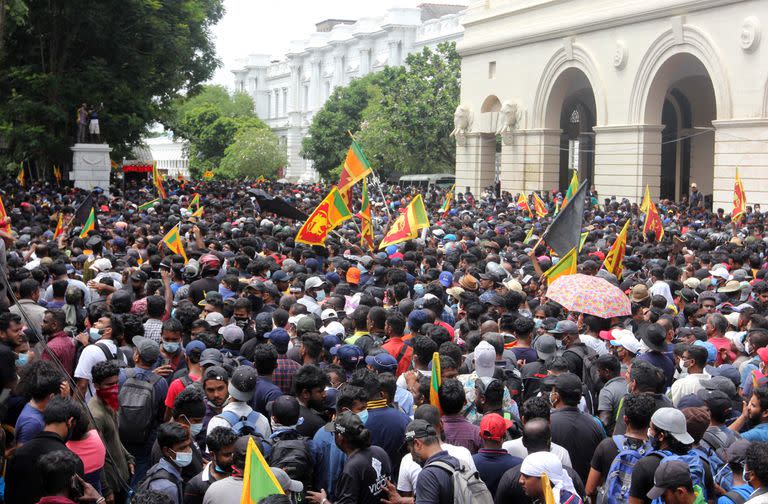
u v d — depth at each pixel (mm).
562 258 12719
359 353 8406
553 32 44625
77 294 10289
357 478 6242
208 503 5809
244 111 110188
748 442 6363
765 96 33219
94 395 7703
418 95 58594
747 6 33719
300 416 7160
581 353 9078
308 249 15789
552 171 46812
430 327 9055
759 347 9125
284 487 5773
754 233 23984
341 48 98875
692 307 11211
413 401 7934
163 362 8711
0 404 7355
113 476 7051
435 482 5902
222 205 28578
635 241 19047
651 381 7309
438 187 52406
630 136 40094
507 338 9734
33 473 5930
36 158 44750
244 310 9953
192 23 48969
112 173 55906
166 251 14852
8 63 42625
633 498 6008
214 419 6816
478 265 13734
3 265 11352
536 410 6711
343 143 75125
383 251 16734
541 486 5754
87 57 43469
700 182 45375
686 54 37438
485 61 51062
